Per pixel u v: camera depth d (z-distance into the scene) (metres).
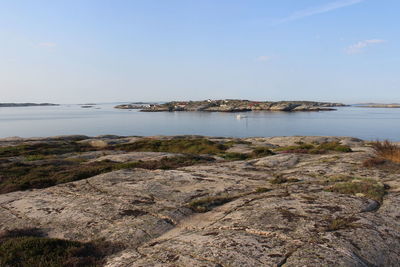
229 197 11.85
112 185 14.30
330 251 6.58
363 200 10.14
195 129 108.31
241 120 147.88
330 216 8.66
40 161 24.78
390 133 86.31
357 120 142.38
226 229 8.30
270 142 49.47
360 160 17.97
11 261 7.24
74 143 47.44
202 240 7.58
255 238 7.43
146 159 25.02
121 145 43.94
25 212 10.94
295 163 19.55
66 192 13.52
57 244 7.97
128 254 7.39
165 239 8.17
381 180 13.17
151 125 126.44
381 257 6.62
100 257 7.50
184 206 10.85
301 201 10.20
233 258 6.43
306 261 6.18
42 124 134.88
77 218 10.09
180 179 15.28
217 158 26.73
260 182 14.34
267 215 8.98
